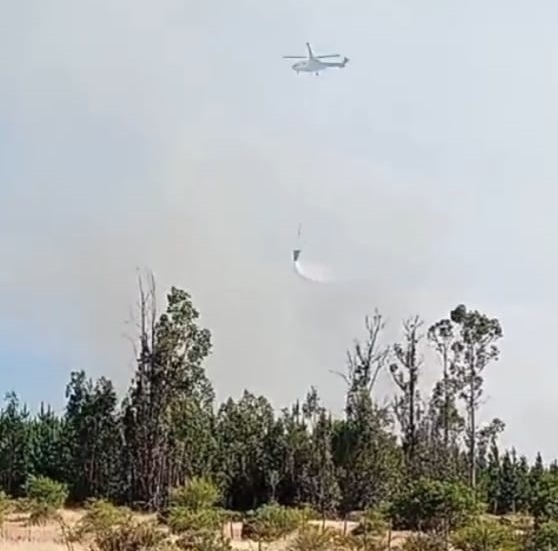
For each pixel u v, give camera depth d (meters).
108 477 61.50
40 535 33.56
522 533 31.30
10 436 64.50
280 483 60.50
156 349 60.97
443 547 30.69
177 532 30.12
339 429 60.12
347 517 52.38
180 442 59.69
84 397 63.94
